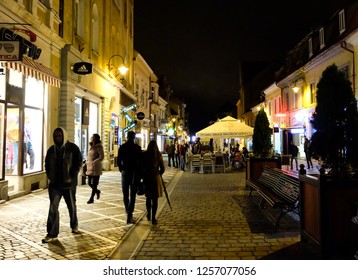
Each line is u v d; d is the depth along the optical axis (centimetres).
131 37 2892
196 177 1695
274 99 3456
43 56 1154
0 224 699
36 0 1094
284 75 3031
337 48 1891
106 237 611
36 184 1132
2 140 971
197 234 632
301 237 578
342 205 485
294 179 712
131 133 762
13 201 944
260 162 1188
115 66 2272
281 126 2919
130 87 2828
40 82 1177
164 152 5281
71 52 1346
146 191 721
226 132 1800
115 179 1559
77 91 1504
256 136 1245
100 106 1931
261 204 883
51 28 1200
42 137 1193
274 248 547
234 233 638
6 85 984
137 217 780
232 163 2261
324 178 488
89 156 955
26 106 1086
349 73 1822
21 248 547
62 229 663
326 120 532
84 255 515
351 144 518
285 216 779
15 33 946
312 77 2392
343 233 482
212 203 955
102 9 1933
